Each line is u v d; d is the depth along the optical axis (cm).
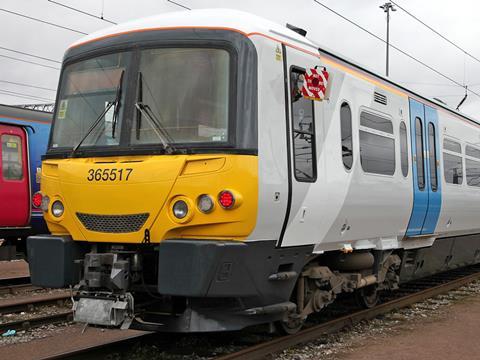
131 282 541
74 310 543
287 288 591
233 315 538
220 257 493
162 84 554
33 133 1221
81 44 620
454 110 1098
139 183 523
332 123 653
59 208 580
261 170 521
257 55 536
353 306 868
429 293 1010
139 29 579
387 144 789
